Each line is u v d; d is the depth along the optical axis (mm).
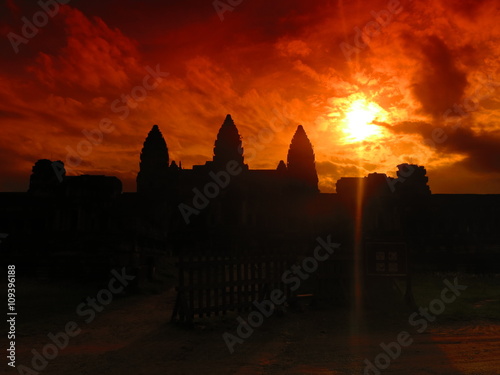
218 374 7816
